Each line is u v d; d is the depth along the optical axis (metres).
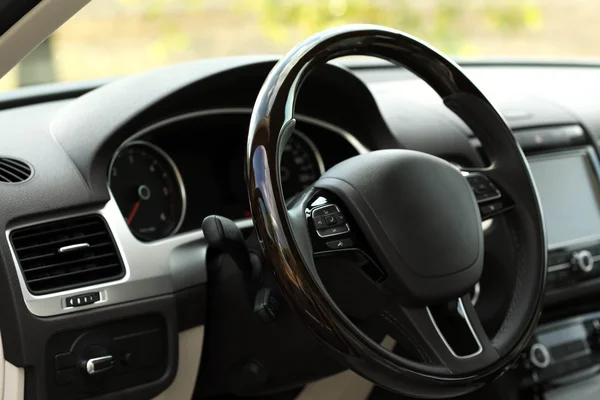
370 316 0.97
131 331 1.10
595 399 1.53
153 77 1.25
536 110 1.64
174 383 1.16
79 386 1.06
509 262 1.12
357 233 0.93
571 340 1.52
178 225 1.32
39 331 1.02
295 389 1.32
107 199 1.11
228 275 1.15
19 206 1.04
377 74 1.70
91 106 1.21
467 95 1.10
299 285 0.86
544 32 2.57
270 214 0.86
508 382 1.45
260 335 1.15
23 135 1.18
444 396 0.91
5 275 1.01
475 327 0.96
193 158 1.37
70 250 1.06
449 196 0.97
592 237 1.56
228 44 1.79
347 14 2.45
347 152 1.43
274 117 0.90
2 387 1.03
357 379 1.33
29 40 0.95
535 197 1.09
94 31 1.68
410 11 2.48
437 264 0.93
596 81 1.94
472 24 2.50
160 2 2.09
